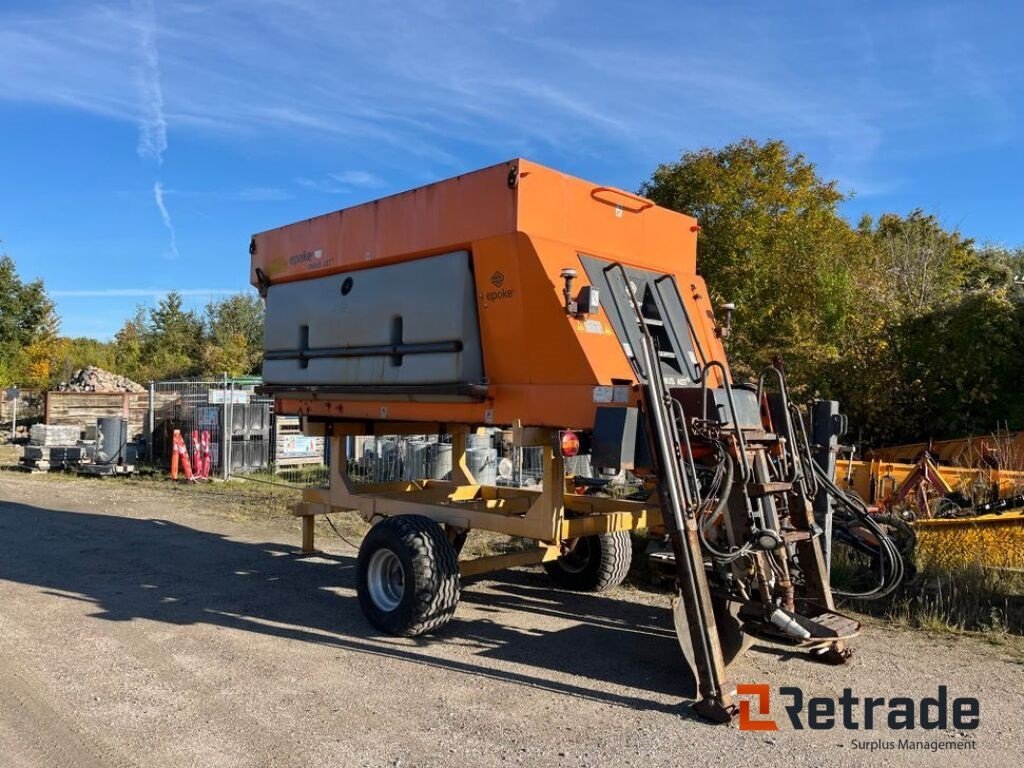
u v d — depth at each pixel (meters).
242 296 57.72
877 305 16.98
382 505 7.32
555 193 5.94
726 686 4.75
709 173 18.55
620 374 5.66
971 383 13.05
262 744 4.29
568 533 6.03
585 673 5.48
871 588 7.35
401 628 6.09
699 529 4.84
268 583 8.04
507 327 5.93
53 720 4.58
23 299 47.16
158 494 15.02
